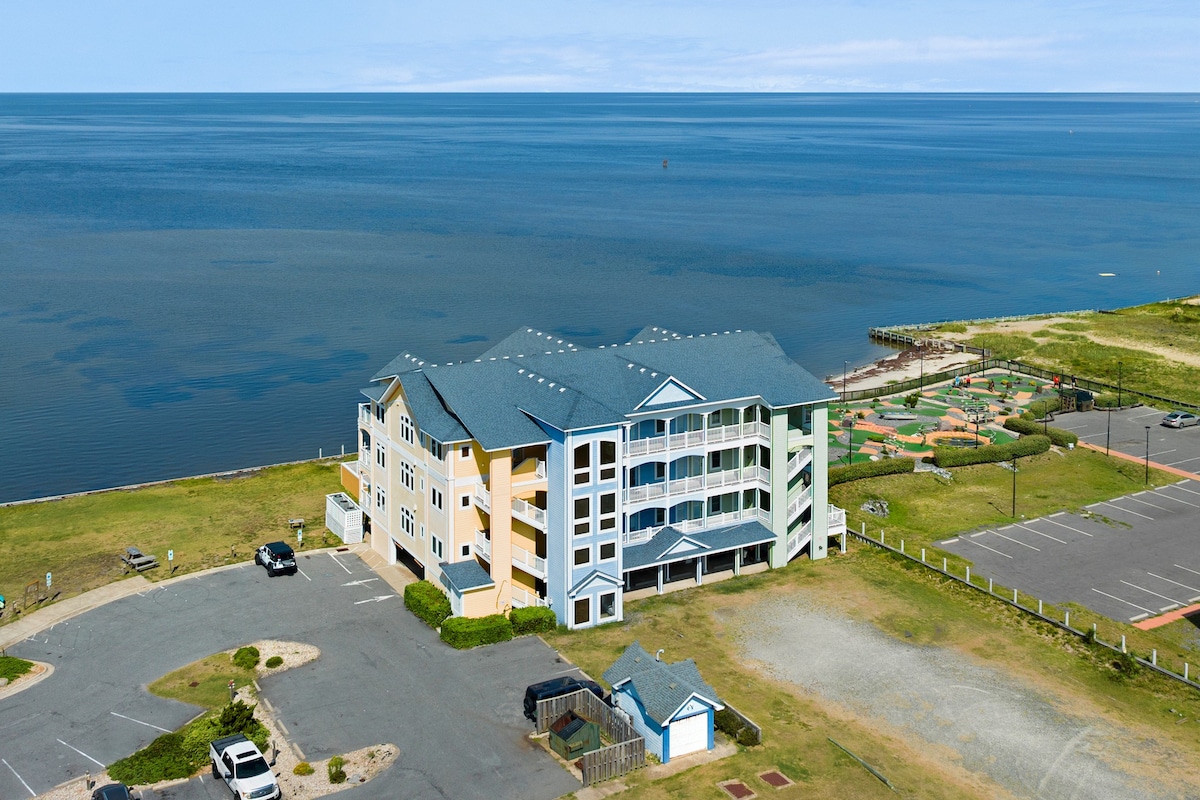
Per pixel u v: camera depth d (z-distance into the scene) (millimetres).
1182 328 156625
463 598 64875
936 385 126500
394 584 72312
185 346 150875
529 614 64750
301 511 88375
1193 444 104062
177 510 88750
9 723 54375
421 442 69375
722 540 72688
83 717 55031
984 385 126250
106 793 46219
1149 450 102312
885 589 72438
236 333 158125
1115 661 62531
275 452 110625
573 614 65500
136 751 51906
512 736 53438
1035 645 64562
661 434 71375
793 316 173500
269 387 133125
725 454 74812
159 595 70500
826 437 76812
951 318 173875
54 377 135500
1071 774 51188
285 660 61094
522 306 176125
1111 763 52188
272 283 192375
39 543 80875
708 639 64562
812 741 53562
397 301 179500
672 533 70812
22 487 100688
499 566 66500
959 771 51312
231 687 57375
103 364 141500
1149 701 58406
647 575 73812
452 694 57375
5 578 73938
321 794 48312
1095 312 169625
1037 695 58594
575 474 64188
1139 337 151000
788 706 56969
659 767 51250
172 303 175625
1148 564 76750
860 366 142625
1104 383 126312
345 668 60219
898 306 182500
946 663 62062
